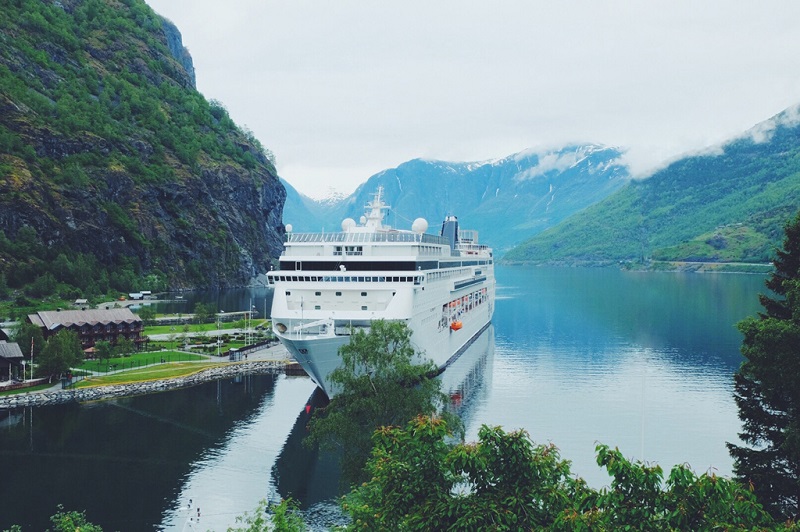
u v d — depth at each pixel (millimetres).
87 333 157875
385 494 40812
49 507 75438
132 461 89750
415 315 110875
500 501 37875
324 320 101812
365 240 119000
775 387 55875
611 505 36219
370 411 69438
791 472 57156
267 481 83312
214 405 116938
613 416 108125
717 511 34719
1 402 113875
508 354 161375
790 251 61688
